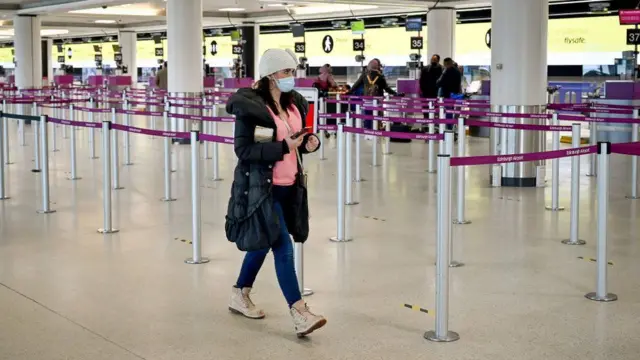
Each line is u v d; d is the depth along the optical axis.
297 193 4.79
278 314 5.22
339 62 31.41
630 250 6.95
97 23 33.56
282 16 27.48
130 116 25.23
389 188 10.59
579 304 5.38
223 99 17.42
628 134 16.16
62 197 9.99
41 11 23.97
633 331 4.82
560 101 23.72
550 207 9.05
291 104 4.84
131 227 8.09
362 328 4.92
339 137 7.31
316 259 6.68
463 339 4.70
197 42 16.80
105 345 4.66
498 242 7.27
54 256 6.86
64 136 18.20
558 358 4.38
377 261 6.61
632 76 18.27
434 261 6.60
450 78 17.36
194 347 4.62
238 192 4.68
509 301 5.45
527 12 10.66
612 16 22.27
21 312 5.30
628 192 10.24
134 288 5.85
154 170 12.55
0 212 8.95
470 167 12.80
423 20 26.81
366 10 26.41
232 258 6.72
